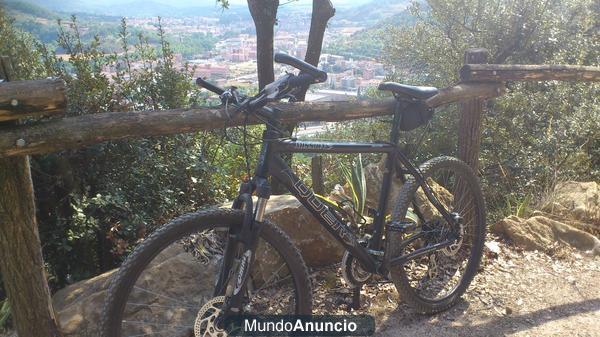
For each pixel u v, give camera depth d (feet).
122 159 12.05
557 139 17.79
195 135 14.01
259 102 6.81
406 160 9.20
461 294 9.98
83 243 11.59
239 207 7.40
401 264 9.11
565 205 14.64
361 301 9.74
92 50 13.16
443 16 21.25
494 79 10.97
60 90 6.34
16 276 7.52
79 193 11.55
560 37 20.57
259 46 14.83
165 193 12.58
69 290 9.11
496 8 20.80
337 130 22.03
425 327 9.19
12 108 6.15
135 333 8.09
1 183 7.00
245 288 7.29
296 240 10.44
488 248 11.80
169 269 8.69
